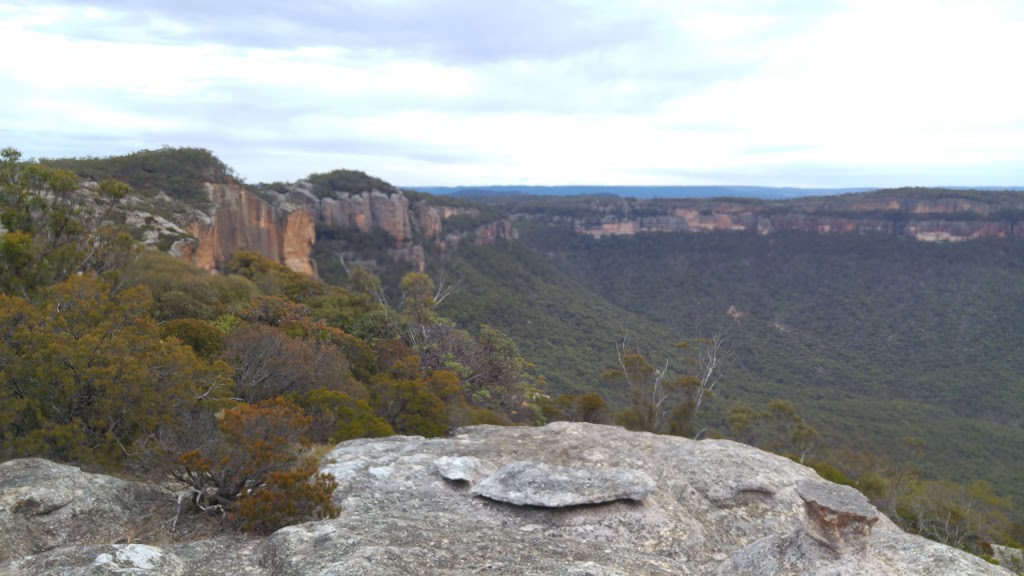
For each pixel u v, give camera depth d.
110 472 10.88
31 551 7.83
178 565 7.20
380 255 102.19
